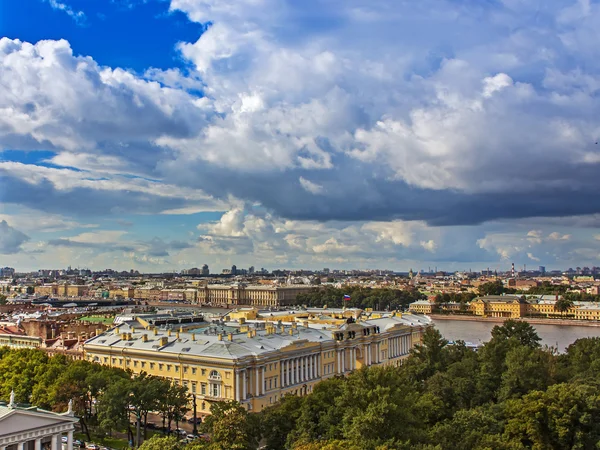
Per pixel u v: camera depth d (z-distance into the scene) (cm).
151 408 17662
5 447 11894
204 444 14800
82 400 18525
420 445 13338
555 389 17025
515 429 16075
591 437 15875
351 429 14188
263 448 16900
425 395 18262
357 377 16562
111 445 17775
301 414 16212
